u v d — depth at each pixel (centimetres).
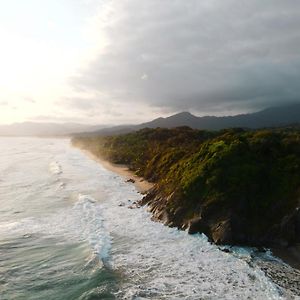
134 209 3275
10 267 2012
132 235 2548
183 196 2867
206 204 2614
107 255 2169
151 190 3675
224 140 3256
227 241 2314
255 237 2344
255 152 2981
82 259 2111
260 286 1770
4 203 3619
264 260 2092
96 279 1838
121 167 6775
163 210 2955
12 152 11694
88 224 2812
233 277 1873
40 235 2572
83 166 7125
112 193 4112
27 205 3528
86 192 4184
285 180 2678
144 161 6053
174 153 4691
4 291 1739
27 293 1725
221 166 2853
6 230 2689
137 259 2112
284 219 2355
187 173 3073
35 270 1973
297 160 2836
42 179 5288
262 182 2706
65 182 4962
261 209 2534
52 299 1667
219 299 1645
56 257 2153
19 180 5197
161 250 2258
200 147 3656
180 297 1662
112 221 2903
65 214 3150
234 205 2539
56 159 8931
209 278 1864
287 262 2066
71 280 1845
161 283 1806
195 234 2508
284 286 1769
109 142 10288
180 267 2000
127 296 1669
